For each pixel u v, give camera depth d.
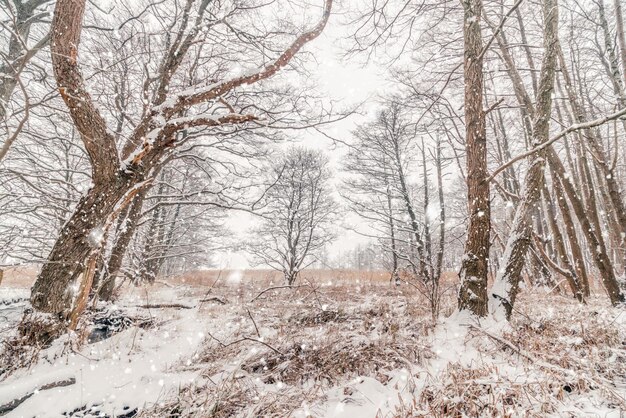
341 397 2.84
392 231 14.45
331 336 4.17
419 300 6.67
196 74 8.05
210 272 19.02
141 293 9.55
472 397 2.45
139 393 3.23
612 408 2.22
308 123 6.60
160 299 8.54
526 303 6.18
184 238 17.75
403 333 4.15
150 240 12.24
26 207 7.40
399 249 14.26
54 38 4.18
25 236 7.39
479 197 5.01
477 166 5.11
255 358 3.85
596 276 14.48
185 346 4.69
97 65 6.64
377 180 15.62
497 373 2.75
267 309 6.92
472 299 4.60
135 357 4.18
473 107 5.31
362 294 8.90
